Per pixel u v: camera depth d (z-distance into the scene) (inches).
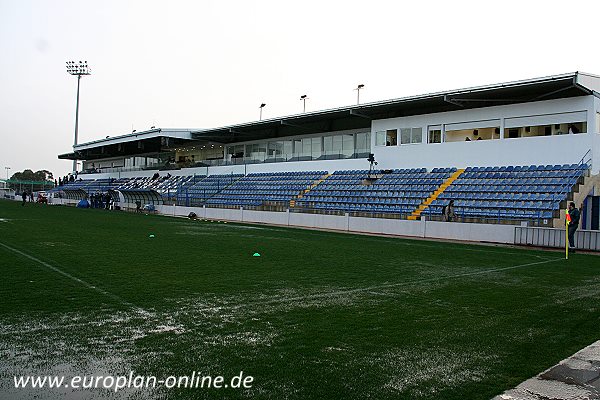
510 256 598.9
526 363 198.1
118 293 319.3
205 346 213.0
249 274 409.1
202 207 1456.7
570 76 831.7
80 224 946.1
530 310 295.9
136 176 2272.4
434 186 1029.2
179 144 2133.4
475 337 234.5
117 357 197.3
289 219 1175.0
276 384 171.8
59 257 478.6
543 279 420.8
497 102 1050.7
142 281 363.6
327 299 315.6
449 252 629.9
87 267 421.4
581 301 326.3
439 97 1040.2
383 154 1213.1
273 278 392.2
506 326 256.5
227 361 194.5
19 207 1680.6
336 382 174.7
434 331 244.1
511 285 386.3
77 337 223.1
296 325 249.9
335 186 1253.1
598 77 891.4
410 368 190.4
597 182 838.5
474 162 1019.3
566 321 269.7
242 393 163.6
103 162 2923.2
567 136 878.4
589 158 850.1
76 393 162.7
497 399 162.4
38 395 160.6
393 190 1085.8
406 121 1167.6
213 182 1704.0
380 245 705.0
